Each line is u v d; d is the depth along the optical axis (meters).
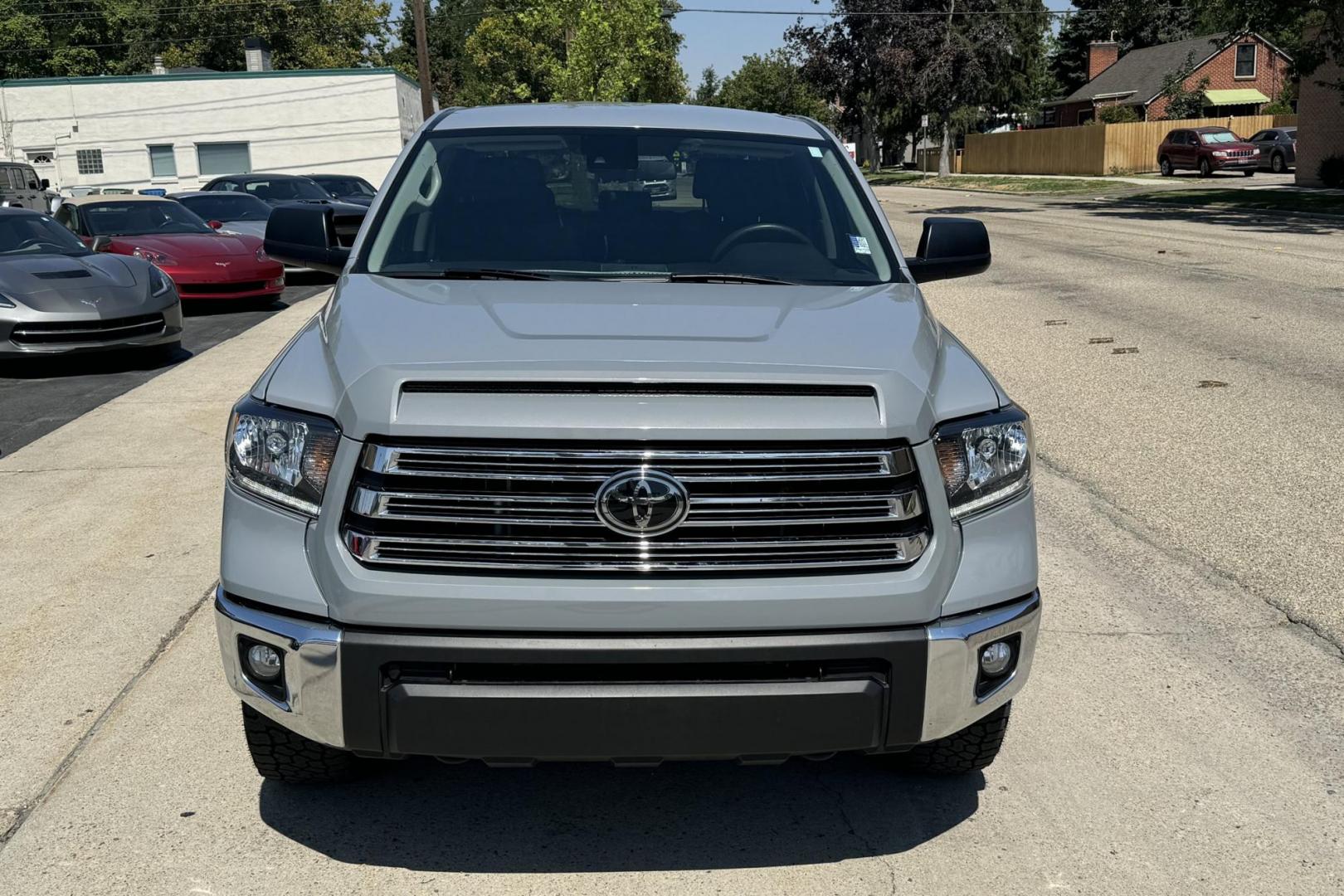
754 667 2.59
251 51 47.06
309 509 2.64
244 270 14.00
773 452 2.56
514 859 2.95
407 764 3.43
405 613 2.53
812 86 70.38
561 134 4.10
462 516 2.54
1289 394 8.11
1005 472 2.79
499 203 3.82
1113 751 3.53
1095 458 6.64
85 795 3.24
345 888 2.82
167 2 68.94
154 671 4.05
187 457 7.06
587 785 3.33
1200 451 6.72
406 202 3.84
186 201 17.44
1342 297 12.75
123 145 44.50
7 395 9.08
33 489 6.38
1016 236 22.22
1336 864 2.96
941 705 2.66
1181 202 31.72
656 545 2.55
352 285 3.39
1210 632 4.38
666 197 3.91
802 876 2.89
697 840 3.05
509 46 71.50
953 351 3.15
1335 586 4.75
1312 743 3.57
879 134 72.75
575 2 46.78
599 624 2.52
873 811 3.20
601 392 2.58
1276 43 59.09
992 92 63.72
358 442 2.57
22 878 2.85
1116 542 5.33
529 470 2.54
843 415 2.61
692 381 2.59
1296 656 4.16
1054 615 4.55
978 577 2.70
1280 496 5.88
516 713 2.54
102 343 9.93
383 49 83.56
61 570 5.09
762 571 2.57
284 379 2.86
